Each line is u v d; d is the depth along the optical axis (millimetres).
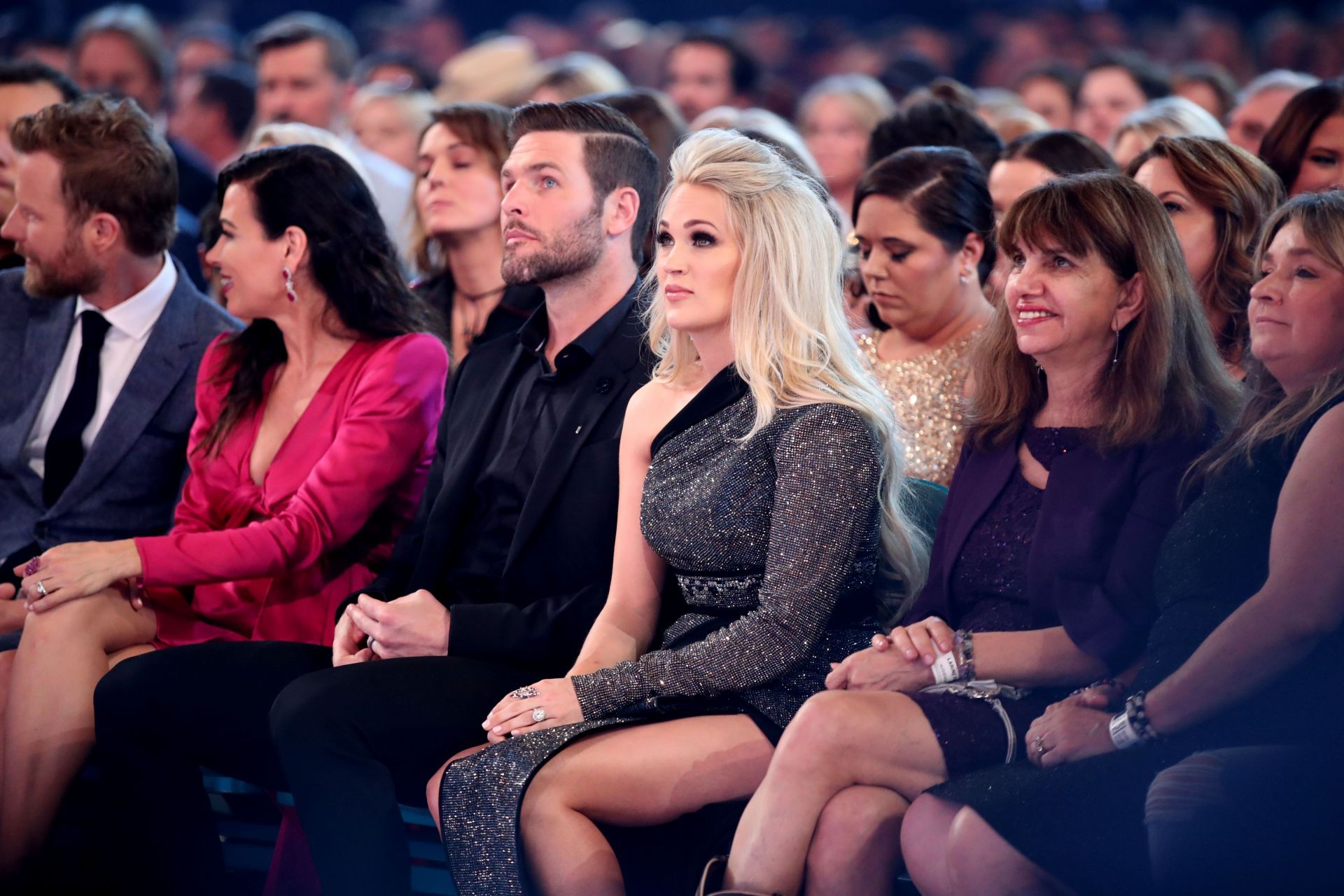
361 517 8953
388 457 8969
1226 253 8758
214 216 11391
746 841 6664
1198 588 6805
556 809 6762
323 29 18688
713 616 7520
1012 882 6211
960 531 7539
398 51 23000
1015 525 7414
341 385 9227
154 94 19797
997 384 7617
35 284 10188
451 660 7805
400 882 7328
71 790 9023
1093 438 7297
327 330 9398
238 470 9375
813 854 6621
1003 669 7035
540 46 29188
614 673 7191
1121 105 17188
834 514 7066
